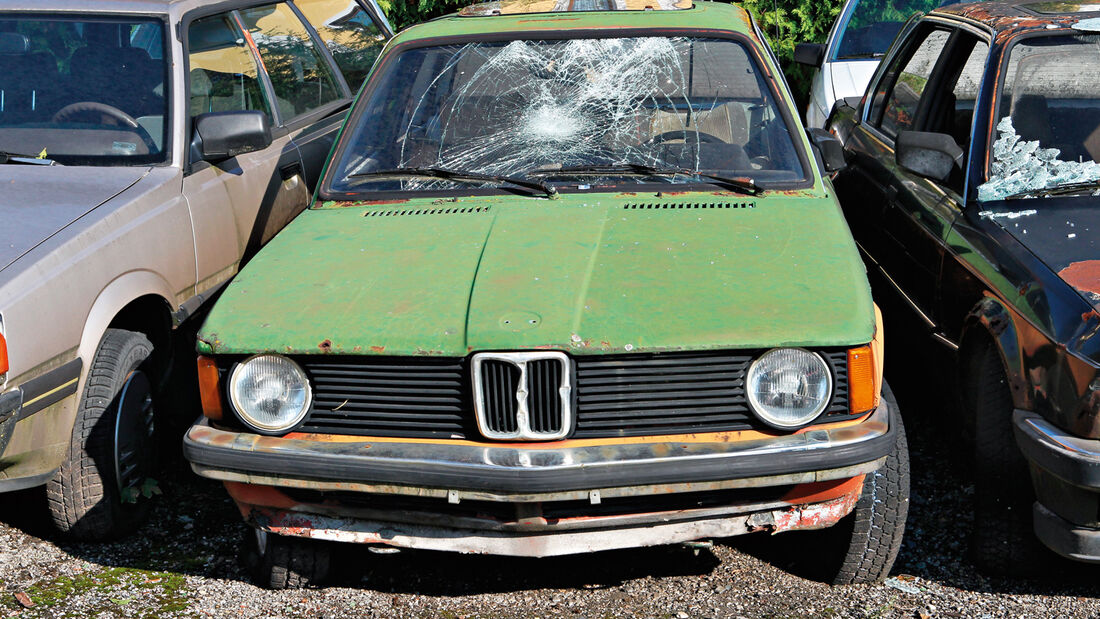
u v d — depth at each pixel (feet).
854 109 20.71
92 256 12.52
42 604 11.61
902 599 11.39
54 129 14.75
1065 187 12.60
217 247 15.34
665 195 12.73
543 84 13.89
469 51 14.29
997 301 11.54
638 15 14.55
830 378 9.86
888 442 9.93
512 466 9.61
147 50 15.33
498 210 12.54
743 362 9.87
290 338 10.18
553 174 13.11
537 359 9.75
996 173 13.00
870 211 16.90
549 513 10.19
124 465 13.38
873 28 26.14
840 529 11.38
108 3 15.78
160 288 13.75
